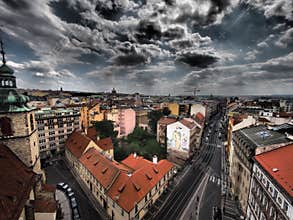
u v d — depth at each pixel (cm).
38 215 2800
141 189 3747
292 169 2639
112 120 9594
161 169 4706
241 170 4306
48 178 5319
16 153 3022
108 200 3775
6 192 2122
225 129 12056
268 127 4694
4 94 2912
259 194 3175
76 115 8106
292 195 2203
